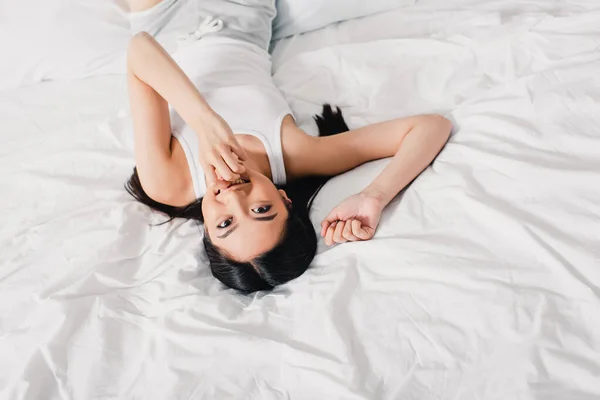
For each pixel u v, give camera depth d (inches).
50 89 54.2
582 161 34.5
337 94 47.7
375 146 41.6
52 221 41.9
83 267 38.8
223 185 37.3
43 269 39.1
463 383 28.7
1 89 54.6
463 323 30.5
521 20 47.1
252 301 36.7
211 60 47.4
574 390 26.9
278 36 55.6
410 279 32.9
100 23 52.1
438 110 43.9
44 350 34.0
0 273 39.2
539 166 34.4
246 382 31.6
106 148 47.3
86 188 44.3
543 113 37.5
